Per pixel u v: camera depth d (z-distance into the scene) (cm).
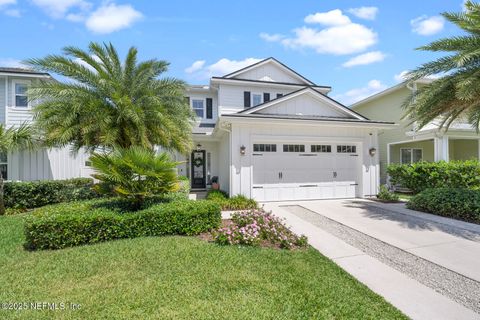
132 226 566
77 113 859
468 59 748
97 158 602
